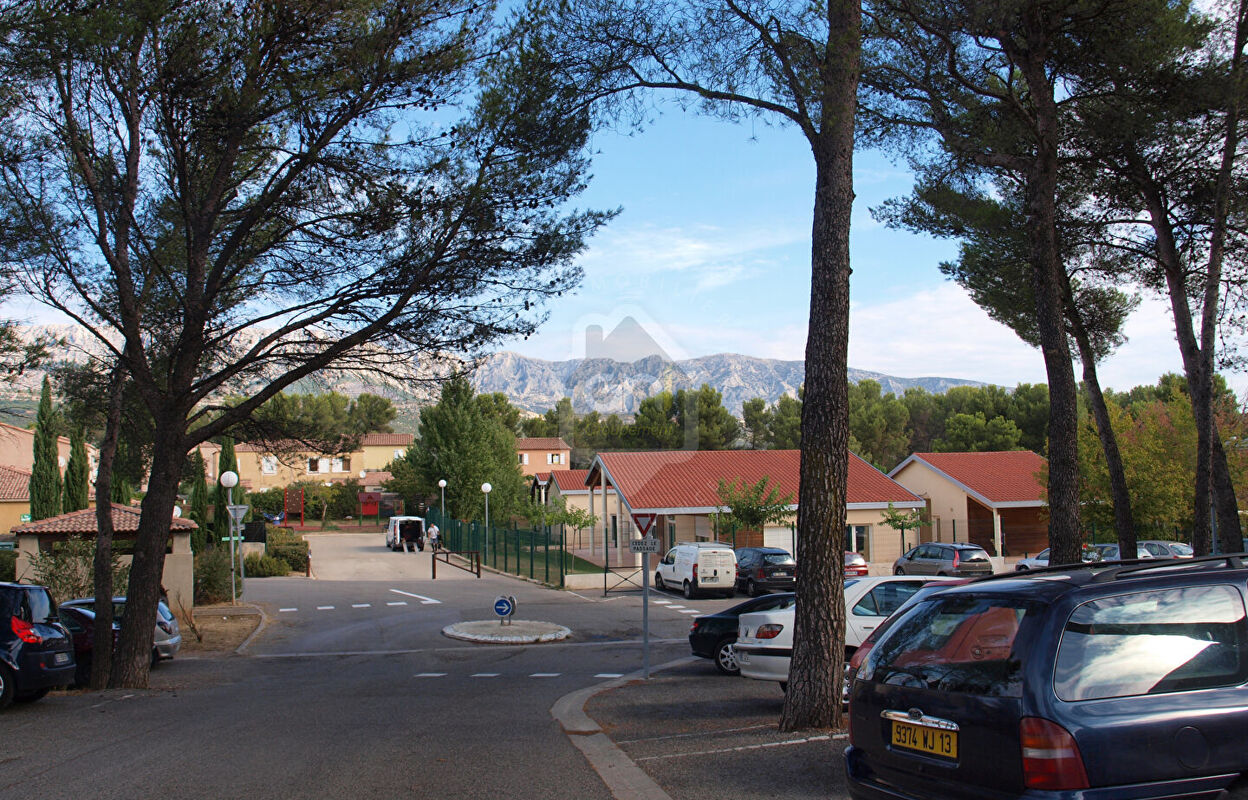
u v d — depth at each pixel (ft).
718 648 45.78
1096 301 55.16
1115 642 13.50
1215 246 43.42
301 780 22.11
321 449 50.06
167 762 24.56
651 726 29.48
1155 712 12.98
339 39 39.01
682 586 94.68
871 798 15.42
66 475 110.11
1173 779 12.82
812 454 27.63
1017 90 45.29
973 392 228.63
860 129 44.57
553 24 33.83
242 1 38.73
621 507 118.52
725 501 112.47
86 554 70.49
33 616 37.29
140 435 58.49
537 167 38.29
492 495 190.19
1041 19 38.93
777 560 94.84
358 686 44.52
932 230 52.24
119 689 43.80
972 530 138.00
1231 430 89.04
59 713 34.99
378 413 311.06
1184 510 87.66
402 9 38.88
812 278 28.63
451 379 44.57
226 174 44.19
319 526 259.39
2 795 21.02
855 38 29.17
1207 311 44.21
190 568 77.87
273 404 53.26
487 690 41.78
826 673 26.86
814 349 28.14
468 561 146.82
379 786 21.39
